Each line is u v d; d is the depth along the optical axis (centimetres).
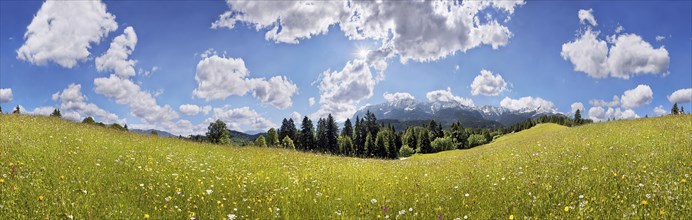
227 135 7562
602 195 682
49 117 2352
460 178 1041
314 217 688
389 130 13550
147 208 663
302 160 1706
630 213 568
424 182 1015
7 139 1140
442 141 13412
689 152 991
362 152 12131
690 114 2239
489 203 741
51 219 562
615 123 2547
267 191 858
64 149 1112
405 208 745
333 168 1400
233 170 1140
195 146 1938
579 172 902
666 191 647
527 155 1453
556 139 2158
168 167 1065
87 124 2434
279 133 11712
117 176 852
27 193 657
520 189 814
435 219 670
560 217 598
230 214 649
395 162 2186
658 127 1777
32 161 898
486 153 2097
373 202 758
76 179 770
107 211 615
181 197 751
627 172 816
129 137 1906
